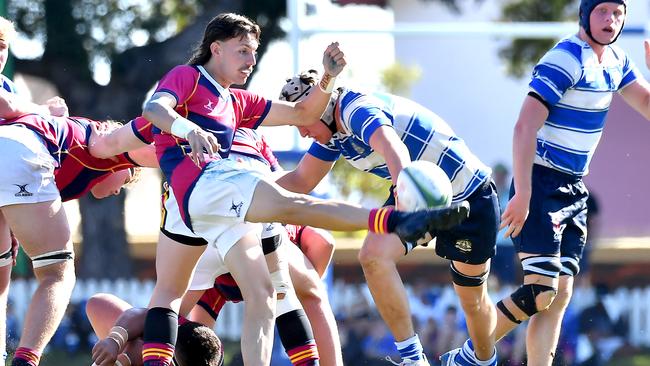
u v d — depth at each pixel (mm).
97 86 57281
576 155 23719
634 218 63281
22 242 22469
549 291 23531
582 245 24406
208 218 20438
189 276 21703
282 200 19859
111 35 56938
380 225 19094
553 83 23094
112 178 25172
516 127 23109
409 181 19000
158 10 57188
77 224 64938
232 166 20453
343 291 45938
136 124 22578
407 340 22703
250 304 20453
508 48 60688
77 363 47156
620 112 63750
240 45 21469
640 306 46938
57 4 56094
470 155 22953
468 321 24156
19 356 21703
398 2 64625
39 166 22500
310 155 23859
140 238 61719
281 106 22438
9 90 24094
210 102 21266
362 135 21609
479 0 63625
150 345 20906
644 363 46125
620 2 23219
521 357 40688
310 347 22516
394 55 62875
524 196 22766
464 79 67750
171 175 20875
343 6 57281
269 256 22531
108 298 23562
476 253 23047
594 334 46469
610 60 23812
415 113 22578
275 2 56344
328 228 19703
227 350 46281
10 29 23922
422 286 46938
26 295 49500
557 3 58469
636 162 63531
